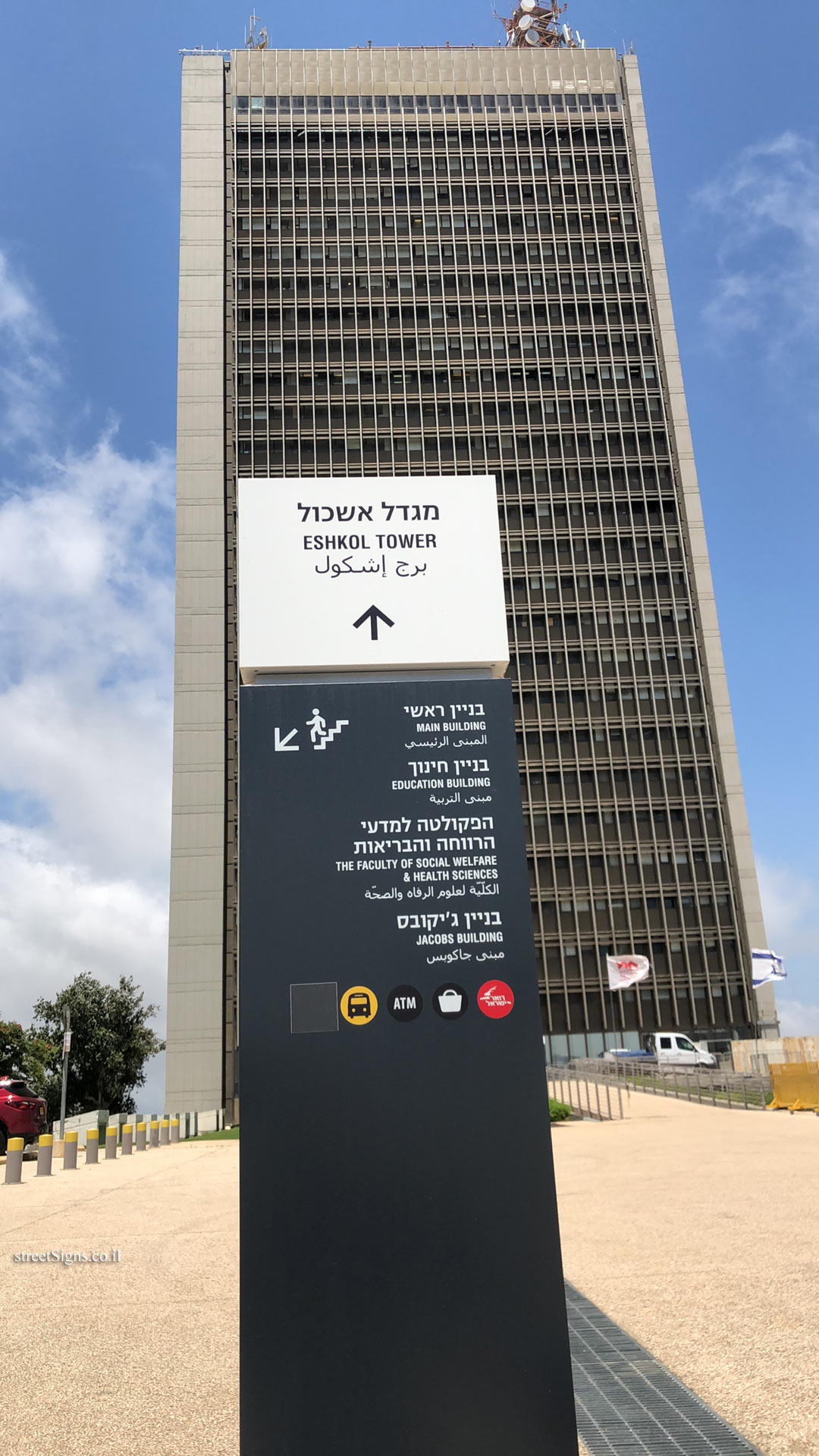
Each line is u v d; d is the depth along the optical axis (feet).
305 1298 12.85
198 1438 15.06
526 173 229.86
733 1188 38.40
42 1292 24.93
